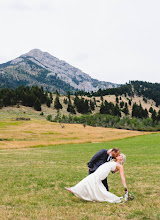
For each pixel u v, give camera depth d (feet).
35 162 60.18
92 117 554.05
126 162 55.62
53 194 24.67
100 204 19.61
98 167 21.68
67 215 16.92
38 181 32.60
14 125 353.10
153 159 60.80
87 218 16.24
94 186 20.29
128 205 19.70
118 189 26.84
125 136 240.32
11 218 16.19
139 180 32.50
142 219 16.08
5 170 44.93
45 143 169.89
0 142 168.25
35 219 15.93
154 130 521.24
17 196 23.75
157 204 19.99
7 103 612.29
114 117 570.46
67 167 49.08
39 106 633.20
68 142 180.55
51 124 389.19
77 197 22.98
